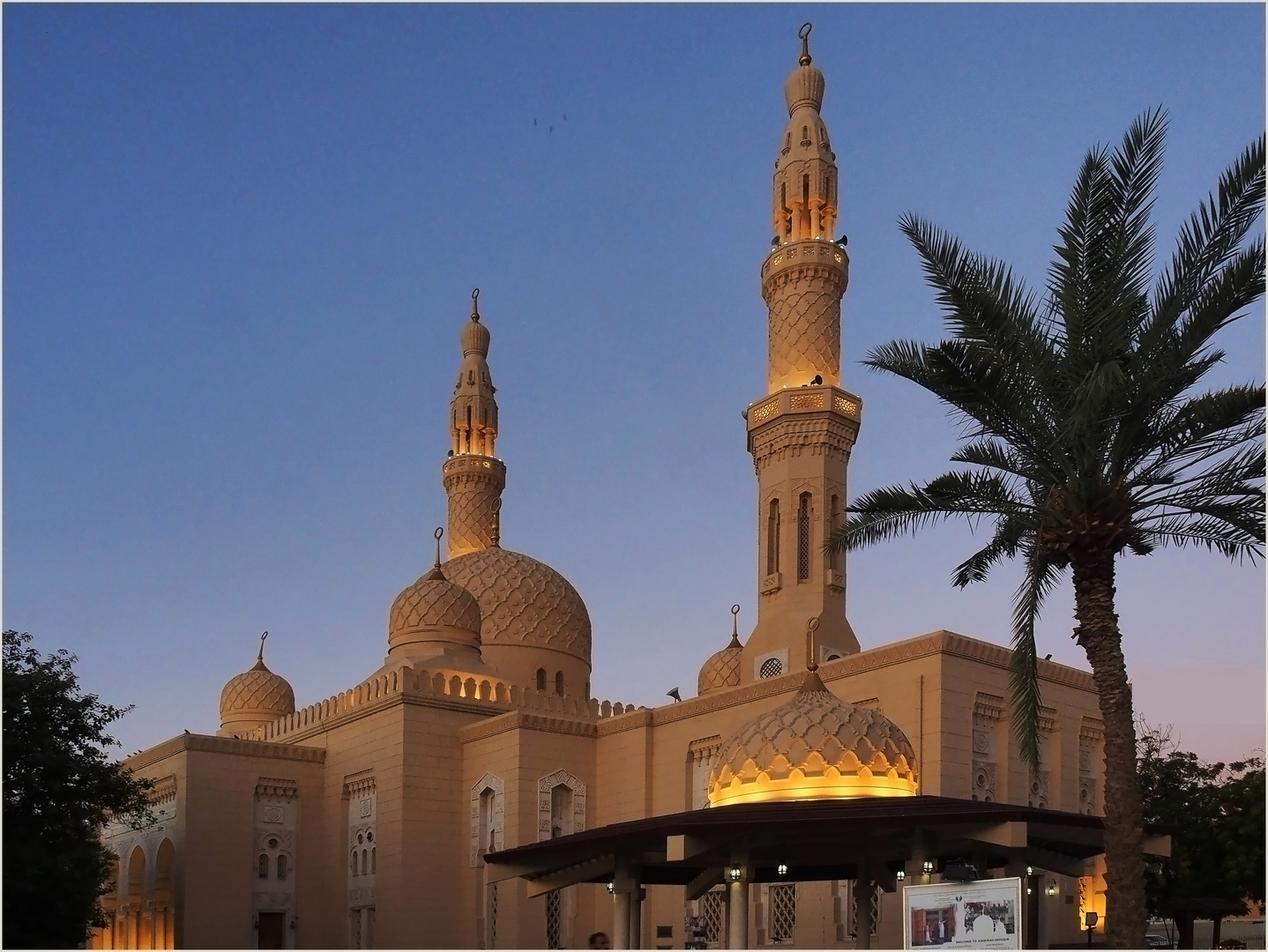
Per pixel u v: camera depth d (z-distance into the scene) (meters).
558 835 57.38
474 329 81.81
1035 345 26.61
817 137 60.97
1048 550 26.81
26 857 42.03
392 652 66.75
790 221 60.84
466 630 66.12
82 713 47.56
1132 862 25.41
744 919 30.92
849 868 37.06
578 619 71.94
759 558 57.56
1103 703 26.09
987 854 31.14
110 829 68.94
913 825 28.25
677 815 32.72
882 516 28.86
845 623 55.16
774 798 32.81
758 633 56.22
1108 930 25.45
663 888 54.69
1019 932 23.11
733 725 53.25
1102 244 26.62
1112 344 25.59
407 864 57.28
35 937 43.59
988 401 26.86
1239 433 26.06
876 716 34.12
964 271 27.23
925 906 24.42
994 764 46.94
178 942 58.50
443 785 59.34
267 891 61.41
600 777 59.31
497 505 79.25
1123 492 26.22
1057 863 35.81
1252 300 25.08
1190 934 56.53
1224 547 26.53
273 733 70.69
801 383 58.03
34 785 44.38
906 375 28.19
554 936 55.44
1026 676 26.56
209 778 60.97
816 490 56.06
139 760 65.19
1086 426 25.14
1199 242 26.00
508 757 57.31
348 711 62.94
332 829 62.94
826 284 59.00
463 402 79.88
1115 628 26.23
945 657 45.59
